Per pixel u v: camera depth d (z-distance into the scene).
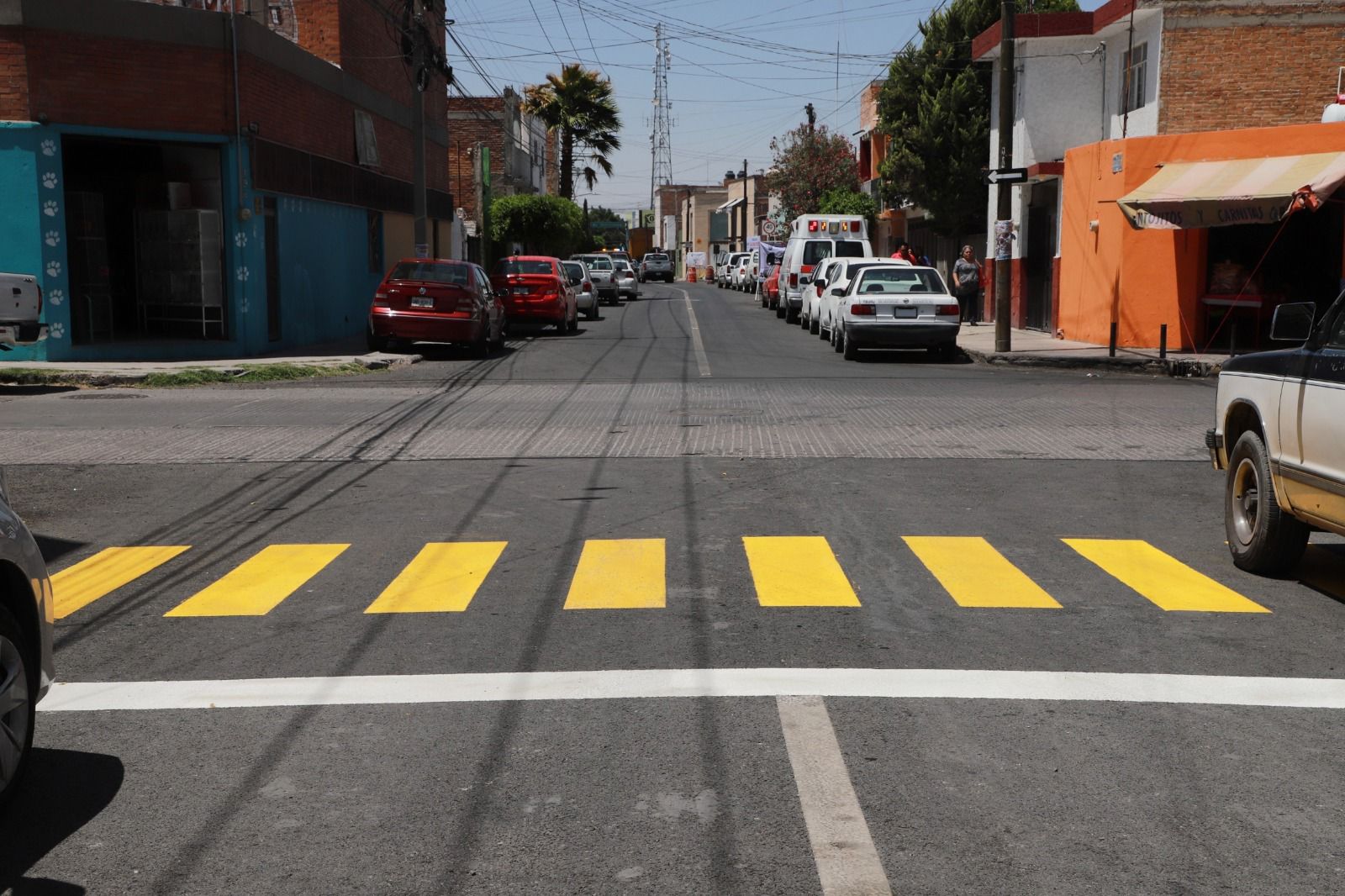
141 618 6.77
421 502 9.88
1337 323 6.95
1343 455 6.52
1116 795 4.38
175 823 4.21
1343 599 7.06
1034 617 6.63
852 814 4.22
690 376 19.36
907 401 15.99
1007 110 22.41
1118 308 23.39
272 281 23.98
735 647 6.09
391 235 33.53
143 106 20.95
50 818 4.26
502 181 59.50
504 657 5.97
